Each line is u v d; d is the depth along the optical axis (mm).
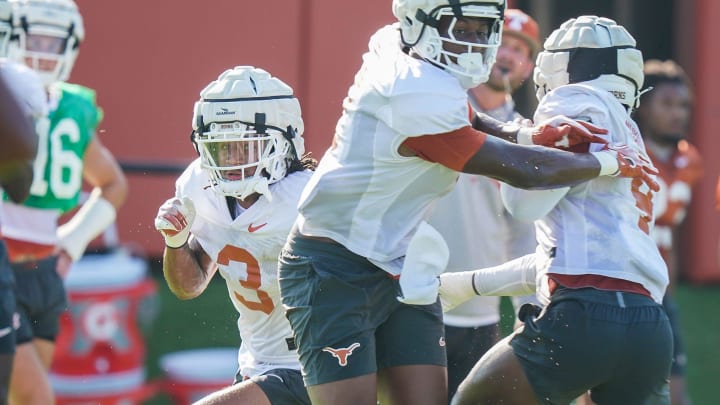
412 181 13680
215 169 14680
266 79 14852
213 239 15258
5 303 14609
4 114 9039
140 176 32625
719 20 35750
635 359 14312
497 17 13586
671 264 22844
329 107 33188
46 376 18281
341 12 33031
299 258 14078
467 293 15992
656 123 23109
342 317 13805
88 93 19953
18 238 18844
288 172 15125
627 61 14922
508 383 14703
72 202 19516
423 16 13484
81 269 21906
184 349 26547
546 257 14711
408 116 13180
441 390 14094
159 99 33250
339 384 13789
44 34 19141
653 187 14453
